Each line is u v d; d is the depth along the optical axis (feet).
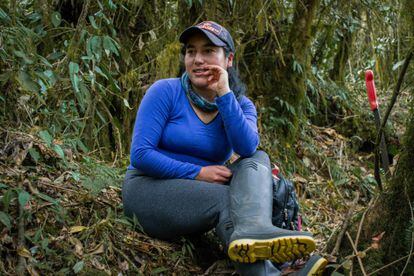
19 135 9.10
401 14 8.49
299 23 15.20
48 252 7.27
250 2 14.20
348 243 8.13
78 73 10.55
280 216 8.16
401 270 7.57
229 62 8.59
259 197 7.66
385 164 8.90
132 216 8.46
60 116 10.23
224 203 7.91
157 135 8.20
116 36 12.80
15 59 8.79
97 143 11.64
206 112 8.36
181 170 8.16
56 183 8.78
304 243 7.14
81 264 7.20
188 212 8.04
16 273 6.88
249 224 7.38
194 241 8.87
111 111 12.64
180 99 8.34
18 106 9.64
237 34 14.32
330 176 14.87
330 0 16.12
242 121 8.11
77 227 7.95
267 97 15.34
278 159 14.51
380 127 8.35
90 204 8.66
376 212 7.96
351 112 17.58
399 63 8.50
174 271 8.15
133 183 8.43
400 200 7.70
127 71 13.05
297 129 15.38
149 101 8.23
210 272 8.24
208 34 8.02
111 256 7.82
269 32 15.34
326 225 11.84
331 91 17.72
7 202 7.22
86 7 10.32
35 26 11.29
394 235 7.68
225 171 8.22
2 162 8.52
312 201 13.28
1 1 9.66
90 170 9.65
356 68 20.15
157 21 13.58
